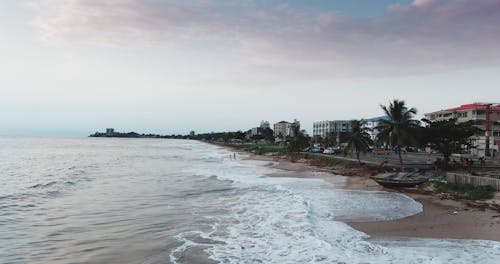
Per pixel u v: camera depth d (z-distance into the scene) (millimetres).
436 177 36469
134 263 15578
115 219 23625
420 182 34969
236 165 72188
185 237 19406
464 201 27438
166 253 16828
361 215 24328
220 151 150125
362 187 37719
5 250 17297
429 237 18875
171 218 23891
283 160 83750
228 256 16359
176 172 56062
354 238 18953
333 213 25031
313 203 28609
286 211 25812
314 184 40656
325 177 47750
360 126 53406
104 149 156000
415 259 15438
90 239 19078
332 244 17969
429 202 28469
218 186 39312
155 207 27594
